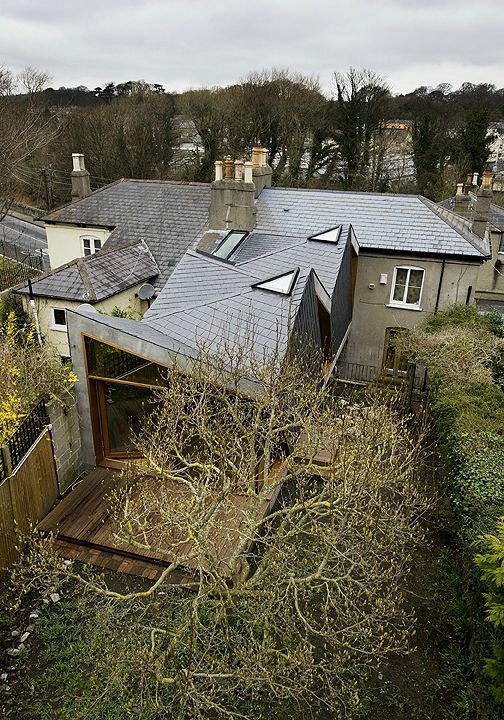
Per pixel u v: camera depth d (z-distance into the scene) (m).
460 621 9.01
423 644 8.93
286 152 49.47
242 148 49.62
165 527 9.38
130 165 47.59
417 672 8.46
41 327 19.50
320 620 9.23
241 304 12.84
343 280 17.27
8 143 36.72
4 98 41.59
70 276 19.53
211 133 47.16
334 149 47.66
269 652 7.16
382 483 8.59
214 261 15.66
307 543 9.84
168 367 11.39
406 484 9.50
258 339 11.51
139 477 11.20
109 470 12.49
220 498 7.67
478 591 8.22
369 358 22.33
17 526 9.95
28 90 43.88
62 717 7.38
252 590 8.08
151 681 7.32
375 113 46.69
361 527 10.02
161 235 23.16
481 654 7.79
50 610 9.11
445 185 45.50
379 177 47.75
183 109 53.59
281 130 49.31
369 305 21.64
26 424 10.49
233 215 19.89
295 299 12.44
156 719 7.40
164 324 12.98
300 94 50.03
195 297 13.95
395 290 21.25
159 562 10.03
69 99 66.56
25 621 8.88
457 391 13.30
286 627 7.93
